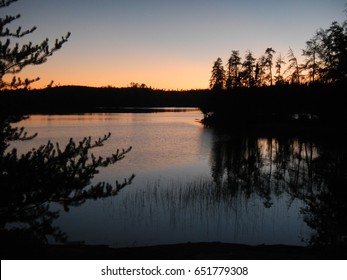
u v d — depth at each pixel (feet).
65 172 20.22
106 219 44.96
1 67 19.01
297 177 64.54
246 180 72.84
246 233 40.96
